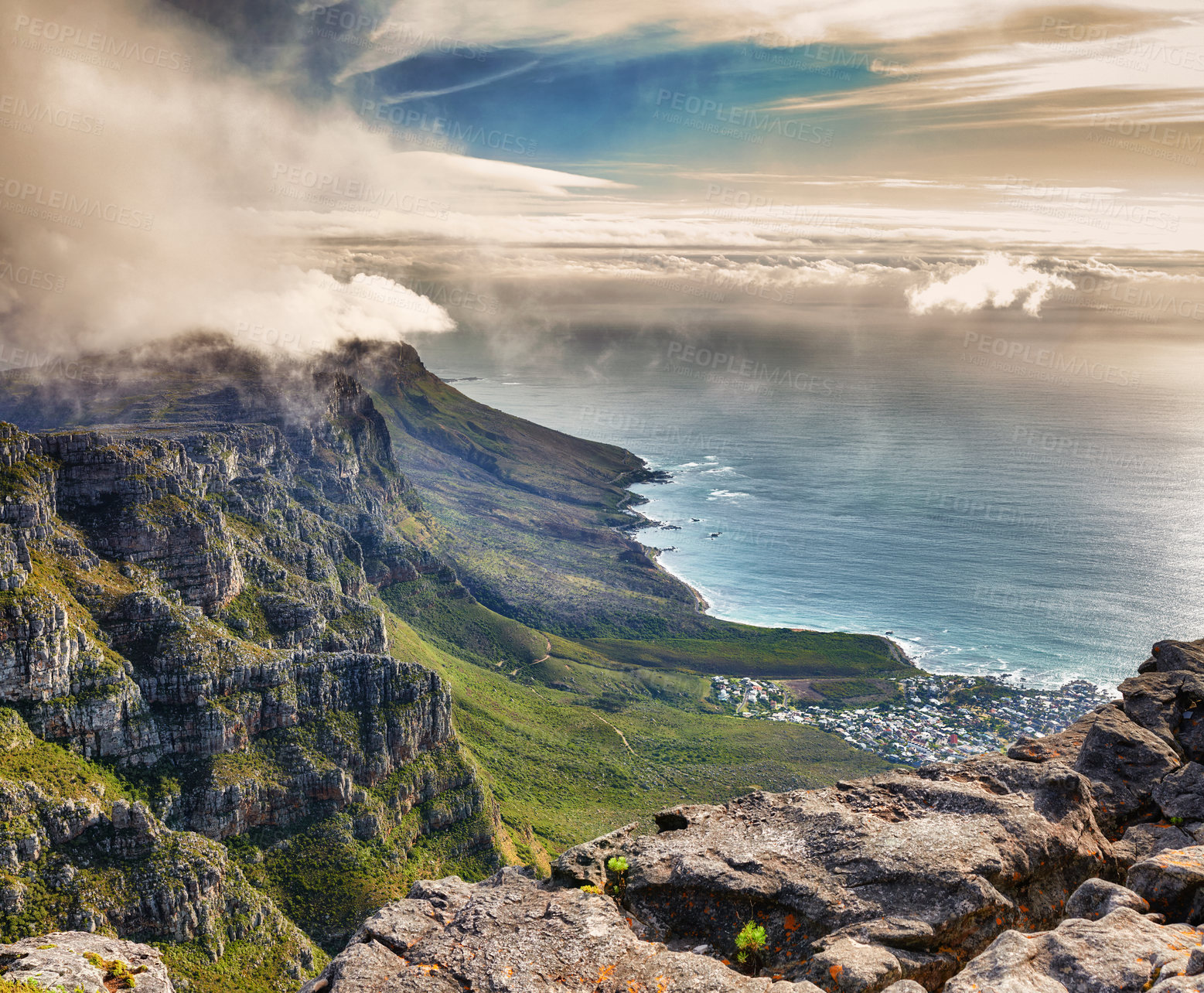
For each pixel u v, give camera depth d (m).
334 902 140.62
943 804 22.28
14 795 109.81
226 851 123.00
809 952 18.17
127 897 108.19
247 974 113.00
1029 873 19.84
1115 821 23.97
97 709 131.25
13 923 101.12
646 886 20.45
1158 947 15.95
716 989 16.56
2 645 124.19
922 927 17.84
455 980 17.56
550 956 17.88
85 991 19.14
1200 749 26.30
